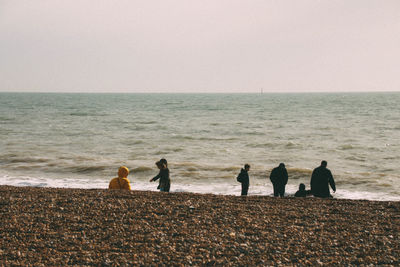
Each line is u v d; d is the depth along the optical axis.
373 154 25.11
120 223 7.64
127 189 11.69
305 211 8.74
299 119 57.84
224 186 16.31
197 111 83.12
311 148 27.78
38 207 8.60
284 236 7.05
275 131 40.38
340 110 82.94
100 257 6.07
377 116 62.78
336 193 14.98
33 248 6.40
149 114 71.94
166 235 7.04
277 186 11.95
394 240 6.86
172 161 22.59
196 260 5.99
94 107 102.19
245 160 23.03
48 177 17.95
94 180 17.30
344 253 6.29
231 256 6.16
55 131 39.50
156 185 16.27
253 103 134.50
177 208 8.73
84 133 37.88
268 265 5.83
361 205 9.49
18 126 44.69
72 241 6.70
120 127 44.84
